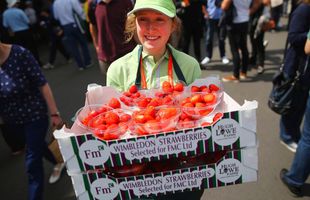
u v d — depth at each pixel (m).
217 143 1.14
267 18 5.13
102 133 1.15
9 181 3.23
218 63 6.26
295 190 2.47
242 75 5.22
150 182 1.20
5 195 3.00
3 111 2.27
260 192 2.57
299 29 2.48
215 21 6.02
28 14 8.56
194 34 5.73
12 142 3.70
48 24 7.69
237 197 2.55
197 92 1.41
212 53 6.71
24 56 2.14
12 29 7.08
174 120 1.18
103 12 3.28
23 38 7.25
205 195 2.60
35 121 2.30
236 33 4.80
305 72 2.61
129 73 1.63
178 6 5.38
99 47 3.53
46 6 8.00
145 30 1.43
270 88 4.73
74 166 1.14
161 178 1.20
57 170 3.10
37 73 2.22
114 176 1.19
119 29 3.31
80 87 5.95
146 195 1.22
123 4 3.26
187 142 1.13
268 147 3.17
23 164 3.54
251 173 1.21
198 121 1.21
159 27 1.42
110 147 1.12
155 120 1.19
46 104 2.37
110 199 1.21
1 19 7.36
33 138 2.32
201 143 1.14
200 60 5.99
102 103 1.50
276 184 2.64
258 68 5.37
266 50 6.97
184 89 1.46
